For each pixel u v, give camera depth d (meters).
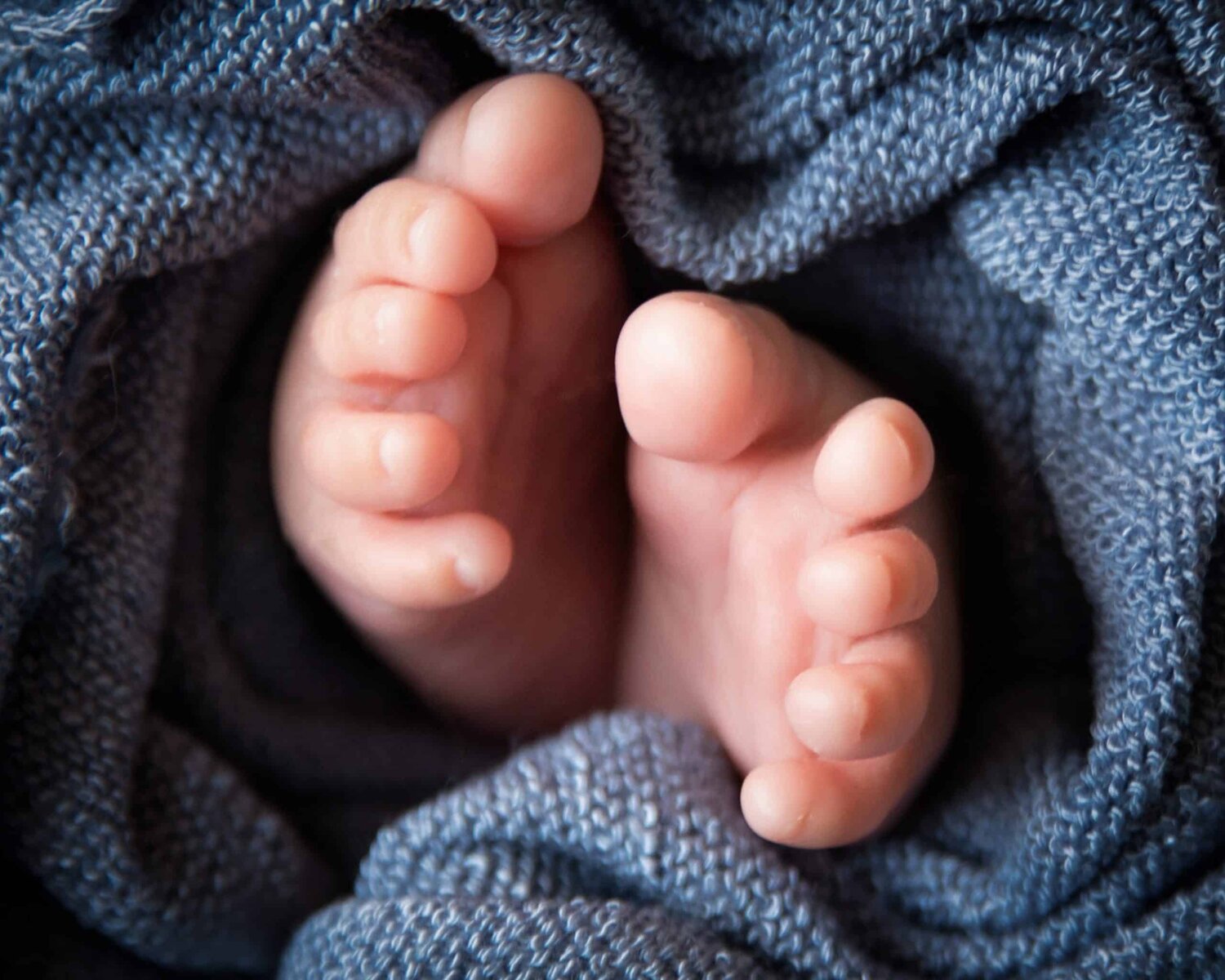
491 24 0.16
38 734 0.18
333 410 0.17
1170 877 0.17
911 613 0.16
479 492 0.17
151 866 0.18
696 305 0.16
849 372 0.18
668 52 0.17
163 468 0.18
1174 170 0.16
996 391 0.18
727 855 0.17
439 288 0.16
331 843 0.20
